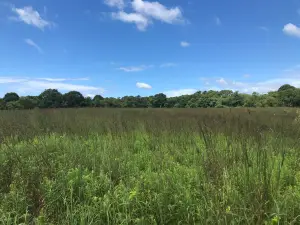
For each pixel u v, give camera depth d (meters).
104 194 3.98
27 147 5.97
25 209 3.62
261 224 3.08
